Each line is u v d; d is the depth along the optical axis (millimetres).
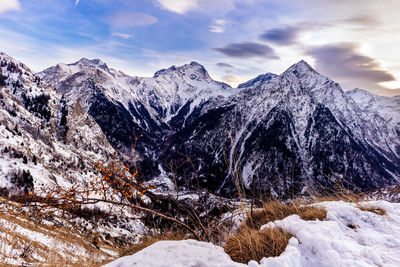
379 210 4629
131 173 4000
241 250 3582
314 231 3580
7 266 3330
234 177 4617
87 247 3928
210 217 4633
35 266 3529
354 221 4285
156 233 4914
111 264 3172
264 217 5219
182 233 4852
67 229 3660
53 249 3598
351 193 5438
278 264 2867
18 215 3322
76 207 3688
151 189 4289
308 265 3064
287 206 5203
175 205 4477
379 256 3066
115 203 3877
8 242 3580
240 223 5594
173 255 3314
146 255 3297
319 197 5516
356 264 2885
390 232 3863
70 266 3453
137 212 4531
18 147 132375
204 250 3494
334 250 3141
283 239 3643
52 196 3426
